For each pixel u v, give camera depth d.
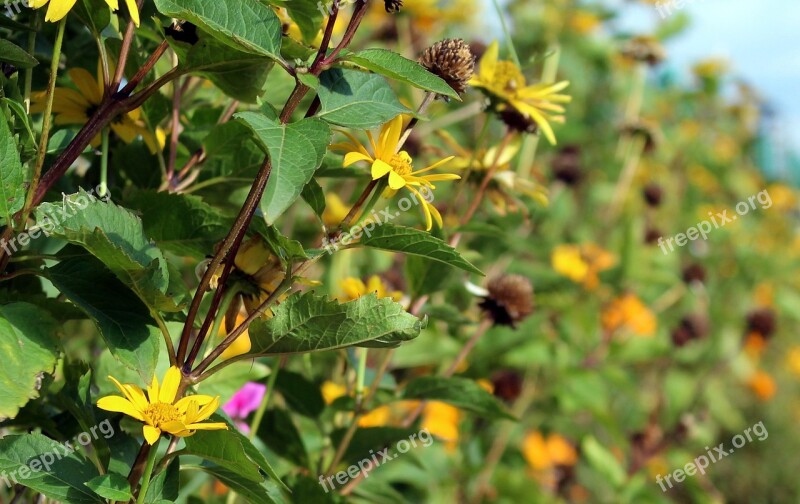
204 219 0.91
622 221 2.55
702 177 3.43
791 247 3.59
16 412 0.79
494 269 1.73
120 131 0.96
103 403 0.82
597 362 1.95
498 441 1.79
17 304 0.82
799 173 4.70
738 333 2.66
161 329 0.83
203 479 1.12
